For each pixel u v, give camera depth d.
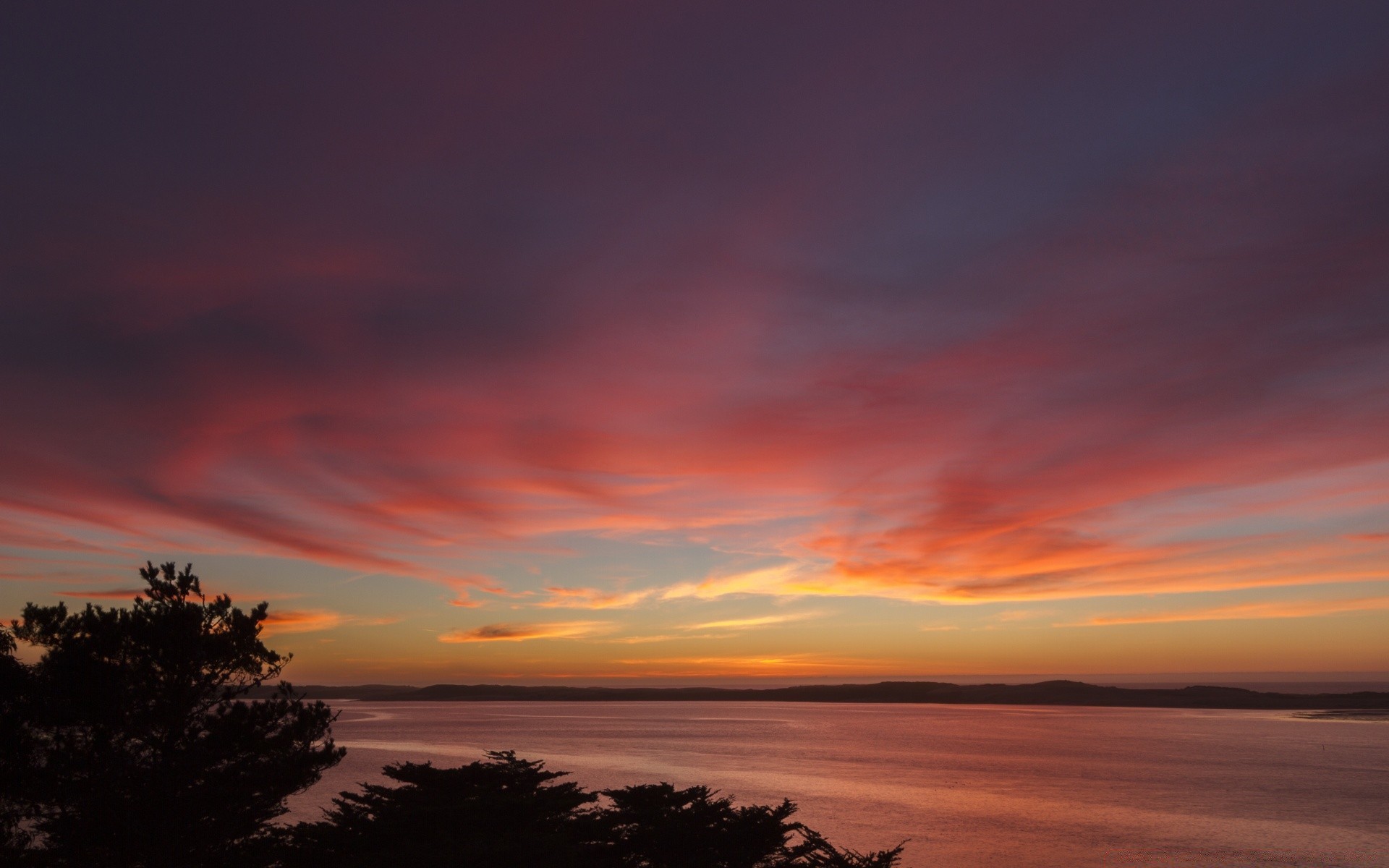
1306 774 150.88
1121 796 120.56
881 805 109.19
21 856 24.00
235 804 26.41
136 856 24.72
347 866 27.09
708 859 31.73
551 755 175.50
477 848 26.58
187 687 26.77
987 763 170.25
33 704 25.20
